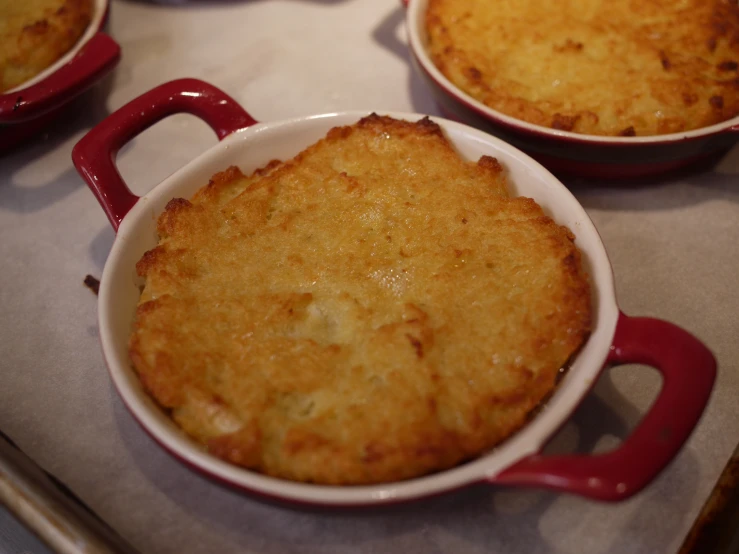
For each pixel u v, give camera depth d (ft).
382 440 0.91
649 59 1.28
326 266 1.04
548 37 1.31
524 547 0.97
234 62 1.48
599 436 1.03
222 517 1.00
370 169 1.13
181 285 1.03
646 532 0.97
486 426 0.93
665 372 0.91
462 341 0.97
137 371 0.98
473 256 1.04
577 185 1.28
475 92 1.27
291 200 1.11
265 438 0.93
